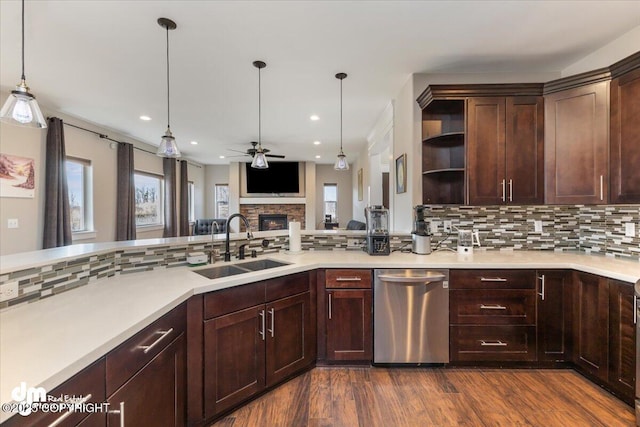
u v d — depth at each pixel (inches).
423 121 114.1
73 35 87.9
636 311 68.0
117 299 56.9
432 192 112.5
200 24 82.4
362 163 264.5
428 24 82.7
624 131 82.2
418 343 91.2
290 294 84.3
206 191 365.1
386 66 108.3
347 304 92.5
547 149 96.2
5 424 27.2
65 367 32.9
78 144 173.9
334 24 82.5
